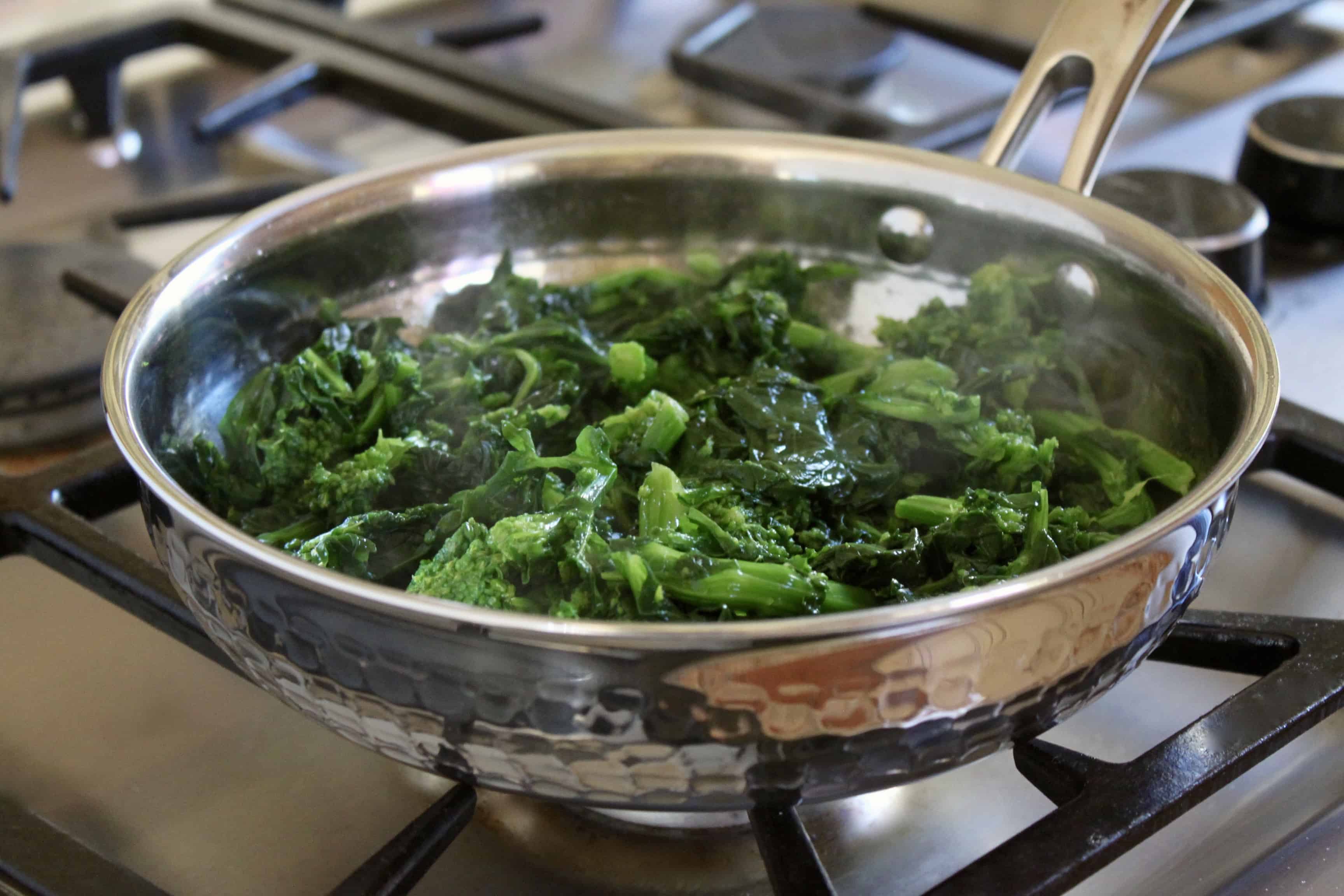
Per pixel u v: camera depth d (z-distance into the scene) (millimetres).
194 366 442
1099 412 463
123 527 477
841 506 444
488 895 388
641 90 762
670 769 352
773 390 458
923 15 735
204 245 440
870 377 478
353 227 473
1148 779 379
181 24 713
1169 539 354
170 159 714
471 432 450
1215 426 420
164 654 440
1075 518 428
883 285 499
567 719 346
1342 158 581
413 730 358
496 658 341
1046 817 374
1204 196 545
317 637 352
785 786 357
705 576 392
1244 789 405
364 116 745
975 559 418
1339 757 411
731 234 504
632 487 442
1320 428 472
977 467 450
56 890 366
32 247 576
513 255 502
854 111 625
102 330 537
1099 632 356
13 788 408
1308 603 453
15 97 650
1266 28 711
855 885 390
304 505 448
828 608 404
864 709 345
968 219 473
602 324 507
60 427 510
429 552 426
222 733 421
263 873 391
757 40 725
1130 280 444
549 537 390
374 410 461
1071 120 708
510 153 486
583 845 396
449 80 654
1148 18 451
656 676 339
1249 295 545
